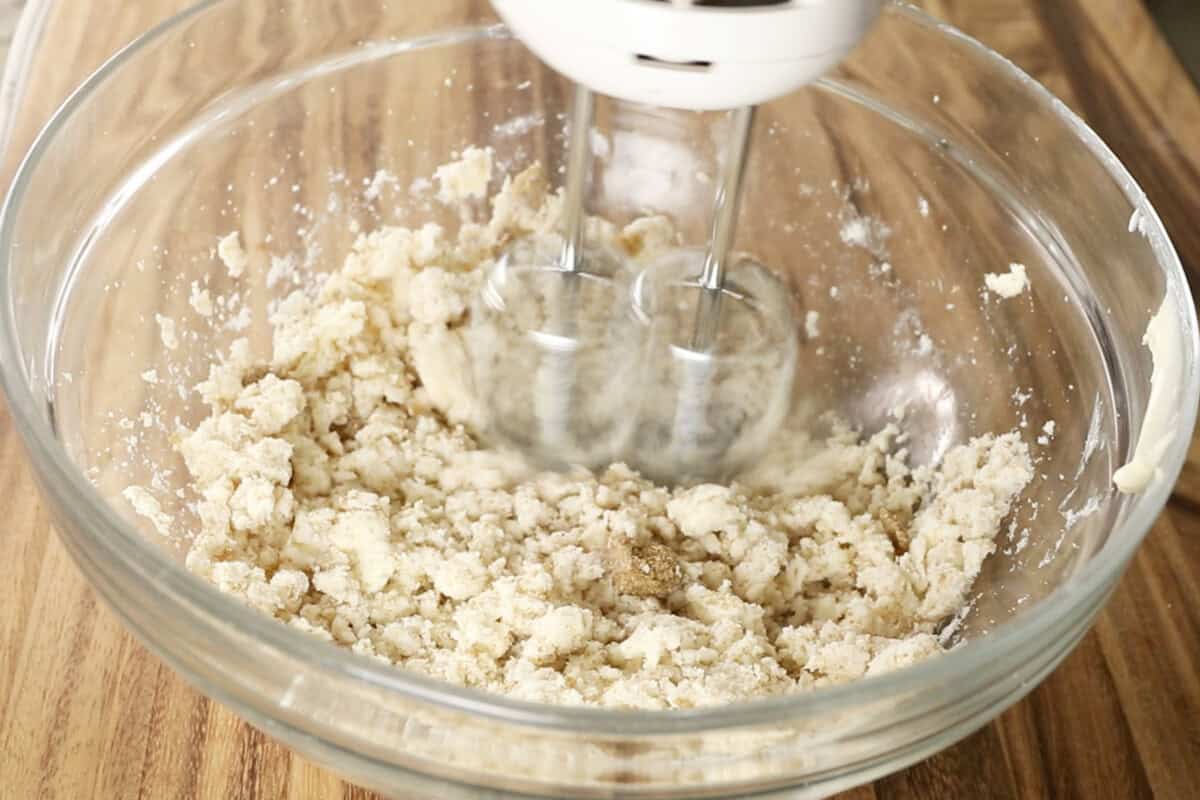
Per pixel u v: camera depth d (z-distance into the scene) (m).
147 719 0.62
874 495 0.69
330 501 0.66
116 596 0.57
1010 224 0.69
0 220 0.60
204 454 0.66
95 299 0.65
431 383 0.69
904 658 0.62
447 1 0.70
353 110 0.71
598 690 0.62
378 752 0.56
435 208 0.73
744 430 0.70
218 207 0.69
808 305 0.72
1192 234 0.74
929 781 0.63
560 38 0.58
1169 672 0.65
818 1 0.57
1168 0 0.86
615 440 0.69
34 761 0.61
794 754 0.56
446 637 0.63
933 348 0.70
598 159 0.73
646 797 0.56
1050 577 0.64
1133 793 0.63
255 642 0.55
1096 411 0.65
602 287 0.70
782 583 0.66
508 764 0.55
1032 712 0.64
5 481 0.66
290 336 0.69
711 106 0.59
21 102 0.72
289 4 0.68
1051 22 0.80
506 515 0.67
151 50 0.65
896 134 0.71
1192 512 0.68
